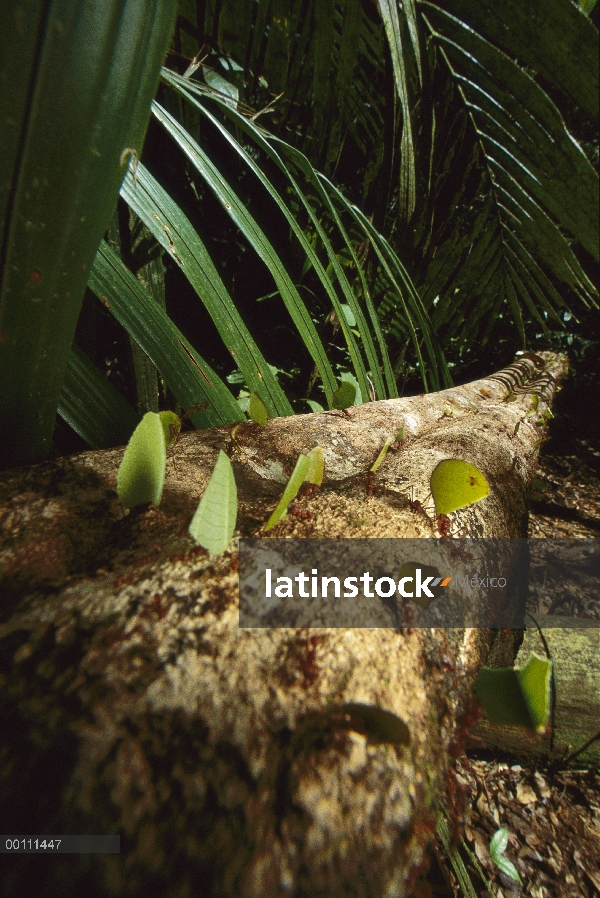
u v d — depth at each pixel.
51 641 0.08
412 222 0.40
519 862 0.20
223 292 0.20
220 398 0.20
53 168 0.10
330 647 0.09
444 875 0.17
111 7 0.09
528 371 0.55
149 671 0.08
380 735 0.08
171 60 0.31
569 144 0.26
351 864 0.07
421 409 0.26
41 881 0.06
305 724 0.08
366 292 0.30
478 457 0.19
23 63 0.09
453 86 0.29
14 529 0.11
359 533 0.12
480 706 0.09
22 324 0.11
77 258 0.11
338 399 0.20
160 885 0.06
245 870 0.07
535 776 0.24
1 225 0.10
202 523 0.09
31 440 0.14
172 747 0.07
